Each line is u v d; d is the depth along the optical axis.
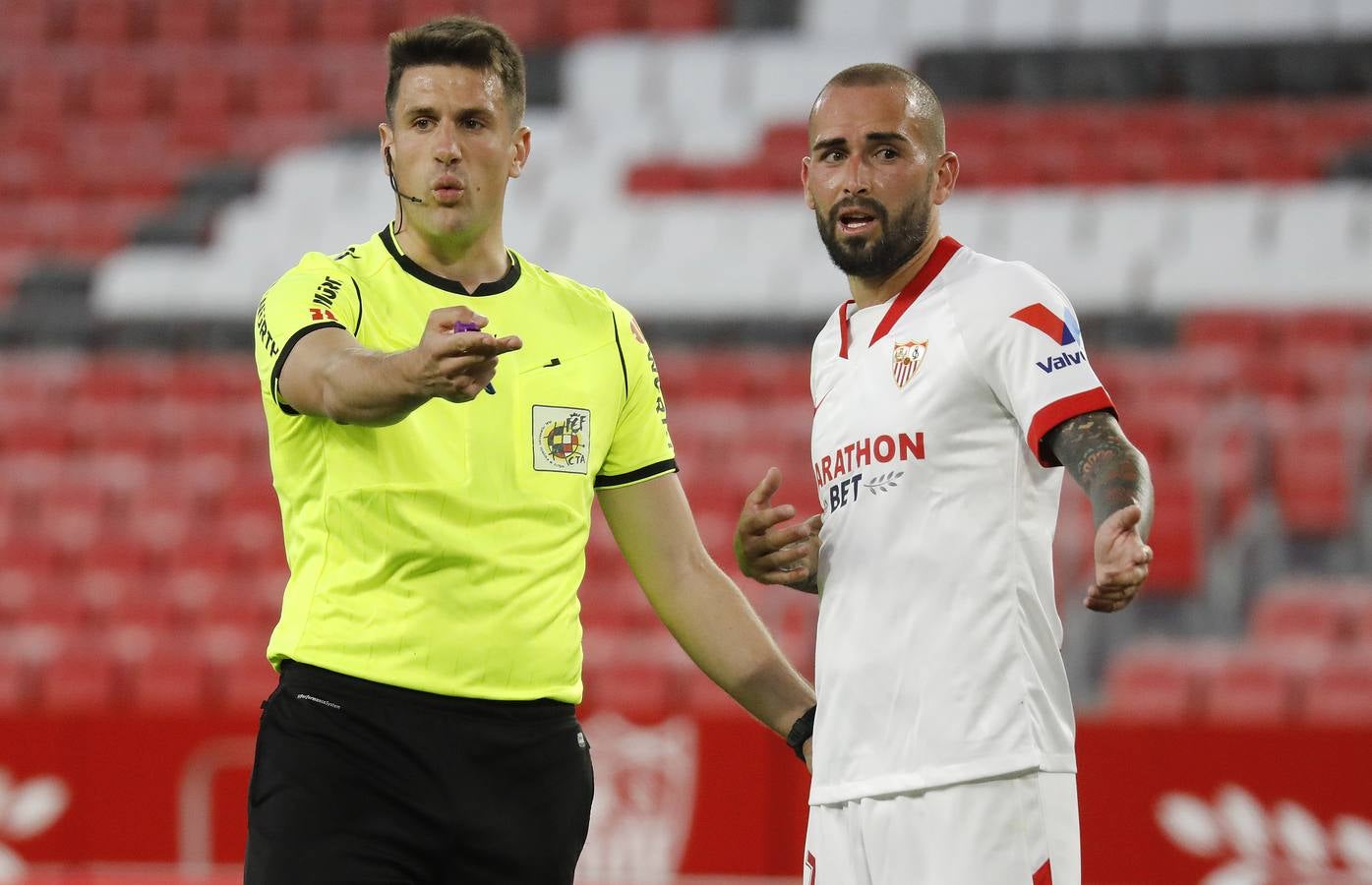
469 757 10.84
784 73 58.69
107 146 59.94
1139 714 33.00
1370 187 49.94
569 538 11.43
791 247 50.81
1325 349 44.22
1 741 27.91
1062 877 10.38
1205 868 23.89
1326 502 38.12
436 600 10.84
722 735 25.64
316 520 10.95
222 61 63.19
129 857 27.42
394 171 11.48
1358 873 23.44
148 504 43.59
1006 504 10.61
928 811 10.43
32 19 64.94
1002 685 10.42
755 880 25.05
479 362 9.39
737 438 43.12
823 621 11.16
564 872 11.31
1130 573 9.16
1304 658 33.78
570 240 52.25
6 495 44.28
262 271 52.84
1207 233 48.69
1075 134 54.66
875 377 11.03
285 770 10.70
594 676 34.91
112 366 50.34
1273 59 56.72
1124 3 58.34
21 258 54.34
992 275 10.81
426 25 11.36
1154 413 40.78
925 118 11.07
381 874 10.66
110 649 38.69
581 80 59.62
